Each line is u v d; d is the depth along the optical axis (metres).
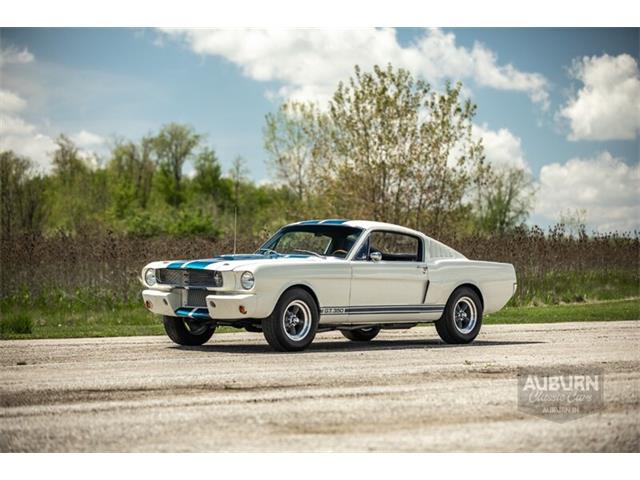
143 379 7.31
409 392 6.68
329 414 5.80
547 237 21.67
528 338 11.89
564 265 21.73
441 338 11.45
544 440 5.19
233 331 13.21
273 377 7.44
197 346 10.45
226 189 57.91
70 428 5.38
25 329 12.70
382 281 10.44
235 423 5.52
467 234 21.75
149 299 10.23
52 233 21.31
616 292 22.17
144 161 60.22
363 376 7.53
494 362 8.67
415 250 11.04
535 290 20.92
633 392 6.93
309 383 7.11
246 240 18.44
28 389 6.78
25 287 16.31
